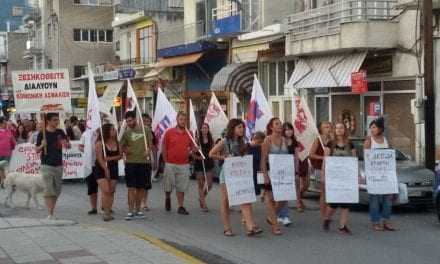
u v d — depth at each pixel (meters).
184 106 36.44
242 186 11.70
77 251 9.81
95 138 13.72
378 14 21.39
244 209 11.91
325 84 23.30
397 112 21.55
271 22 29.62
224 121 17.25
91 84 13.81
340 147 12.19
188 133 14.69
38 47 68.12
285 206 12.97
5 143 19.47
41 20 67.44
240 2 30.06
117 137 13.95
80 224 12.58
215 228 12.75
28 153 19.52
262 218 13.91
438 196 13.23
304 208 15.06
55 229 11.76
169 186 14.63
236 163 11.68
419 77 19.73
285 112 27.75
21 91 17.72
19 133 24.98
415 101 17.94
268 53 27.91
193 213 14.70
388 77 21.80
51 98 17.83
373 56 22.47
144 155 13.77
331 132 12.84
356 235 11.98
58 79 17.84
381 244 11.14
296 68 25.81
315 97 25.89
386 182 12.37
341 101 24.28
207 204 16.22
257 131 12.95
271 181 12.02
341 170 12.02
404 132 21.27
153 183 20.66
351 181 12.02
